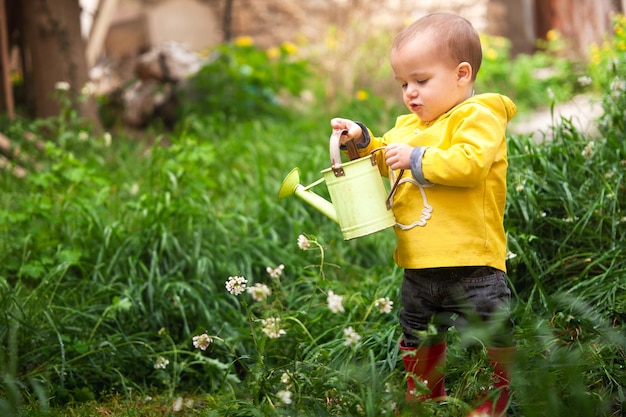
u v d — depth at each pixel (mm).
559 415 2611
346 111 8961
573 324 3432
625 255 3777
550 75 10742
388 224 2945
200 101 9469
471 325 2811
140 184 5859
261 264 4590
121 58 12773
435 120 2984
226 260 4566
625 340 3088
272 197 5531
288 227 5148
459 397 2920
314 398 2861
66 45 8258
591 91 8695
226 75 9539
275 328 2916
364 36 10469
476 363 2998
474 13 13562
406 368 3039
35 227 4941
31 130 7488
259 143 7238
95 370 3711
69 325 3957
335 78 9914
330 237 5035
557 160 4387
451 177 2760
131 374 3822
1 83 8250
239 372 3898
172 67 10016
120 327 3926
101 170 6355
